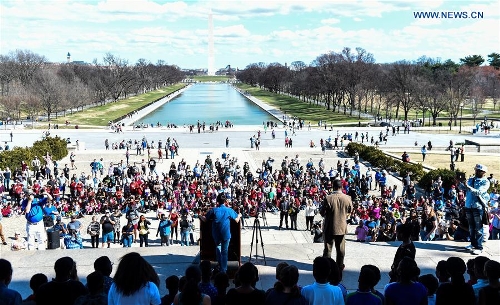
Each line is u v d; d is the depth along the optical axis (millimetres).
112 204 43156
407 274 8812
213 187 46656
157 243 34531
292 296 8297
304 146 89438
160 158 75375
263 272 13359
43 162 68438
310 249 15391
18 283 12812
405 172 60281
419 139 98000
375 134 105688
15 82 179750
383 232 27578
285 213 37438
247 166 60500
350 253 14961
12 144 90938
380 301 8586
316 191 45812
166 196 45219
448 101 133125
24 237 35844
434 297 9539
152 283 7988
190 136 103125
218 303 8906
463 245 15594
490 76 175125
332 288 8703
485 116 142000
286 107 187500
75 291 8375
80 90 163750
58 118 143875
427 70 174250
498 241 15922
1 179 53344
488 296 8617
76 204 43219
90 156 78625
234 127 120062
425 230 26031
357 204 39562
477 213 14617
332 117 149000
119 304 7742
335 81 159625
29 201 18438
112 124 116750
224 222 12430
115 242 34062
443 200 42719
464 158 75938
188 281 7836
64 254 14898
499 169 65875
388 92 151125
